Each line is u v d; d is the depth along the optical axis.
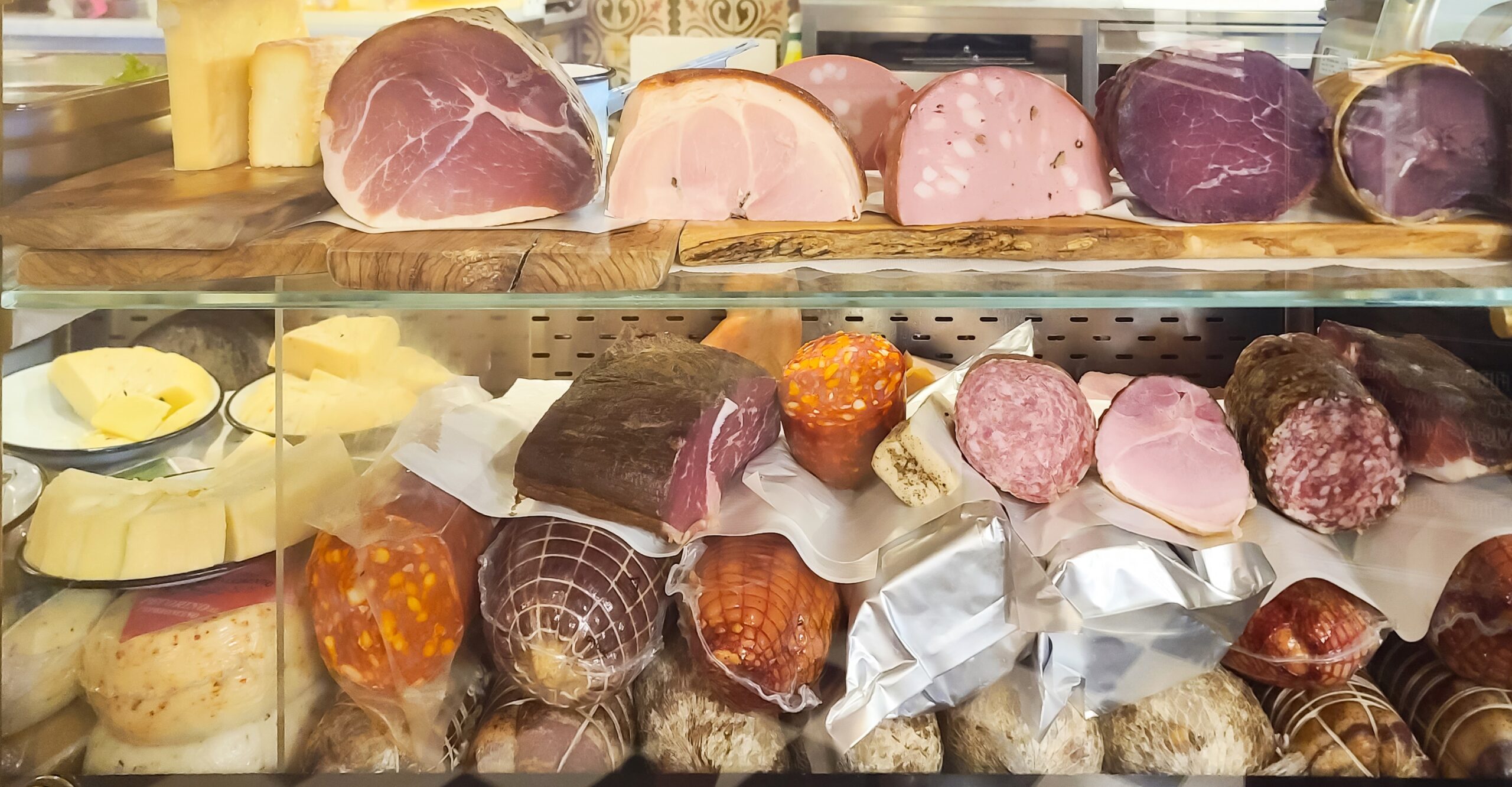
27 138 0.75
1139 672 0.78
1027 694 0.78
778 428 0.85
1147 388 0.82
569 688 0.77
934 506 0.76
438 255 0.74
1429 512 0.81
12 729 0.77
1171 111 0.76
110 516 0.79
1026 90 0.77
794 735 0.79
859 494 0.82
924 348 0.93
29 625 0.77
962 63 0.83
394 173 0.76
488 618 0.77
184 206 0.73
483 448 0.83
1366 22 0.78
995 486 0.78
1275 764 0.79
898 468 0.77
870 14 0.83
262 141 0.82
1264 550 0.79
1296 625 0.80
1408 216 0.76
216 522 0.80
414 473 0.80
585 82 0.84
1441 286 0.75
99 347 0.84
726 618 0.75
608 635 0.75
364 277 0.74
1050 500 0.79
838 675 0.77
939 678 0.78
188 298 0.75
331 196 0.78
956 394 0.81
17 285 0.75
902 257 0.77
